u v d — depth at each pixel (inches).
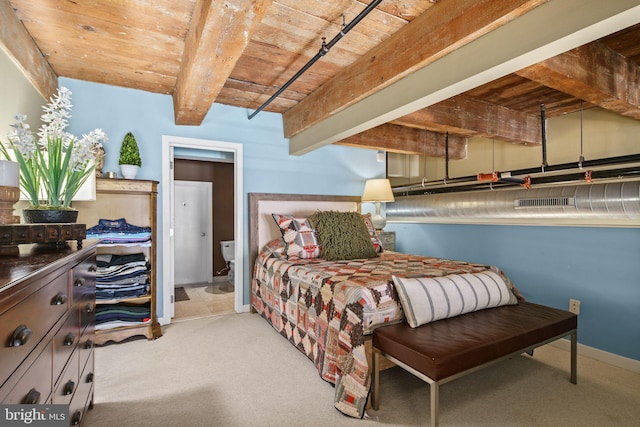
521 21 57.6
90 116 117.0
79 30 82.7
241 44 70.1
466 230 145.8
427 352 60.6
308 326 91.6
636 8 45.2
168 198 130.3
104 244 107.2
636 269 93.8
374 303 73.9
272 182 152.0
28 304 34.9
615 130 110.3
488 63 63.0
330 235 125.3
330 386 81.8
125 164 116.1
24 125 60.7
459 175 164.7
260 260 135.7
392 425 66.9
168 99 130.3
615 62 82.0
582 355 103.9
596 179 98.0
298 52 93.1
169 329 122.1
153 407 72.4
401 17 75.9
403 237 180.4
